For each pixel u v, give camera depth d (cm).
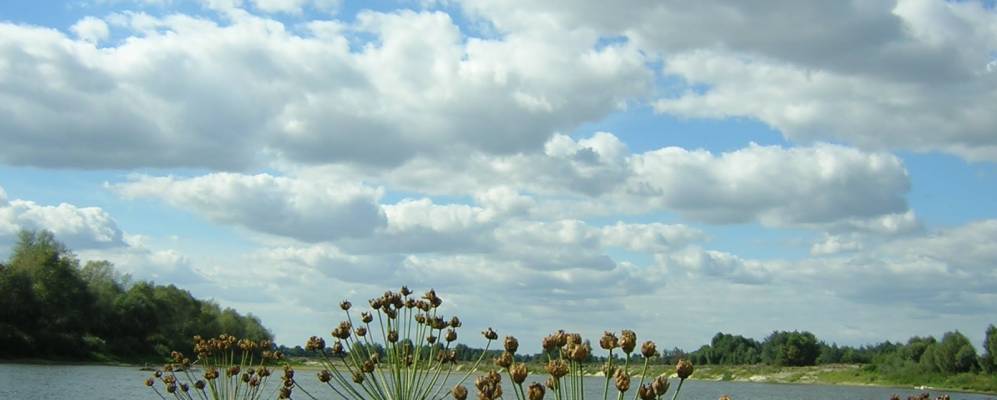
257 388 1830
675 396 800
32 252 11469
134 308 11912
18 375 7731
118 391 6066
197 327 12256
